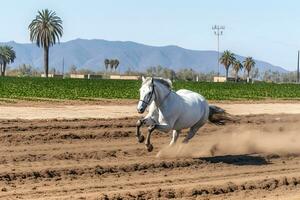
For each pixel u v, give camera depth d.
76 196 11.12
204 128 23.77
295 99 55.16
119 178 13.43
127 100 43.84
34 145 17.89
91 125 22.88
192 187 12.25
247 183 13.08
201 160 16.20
